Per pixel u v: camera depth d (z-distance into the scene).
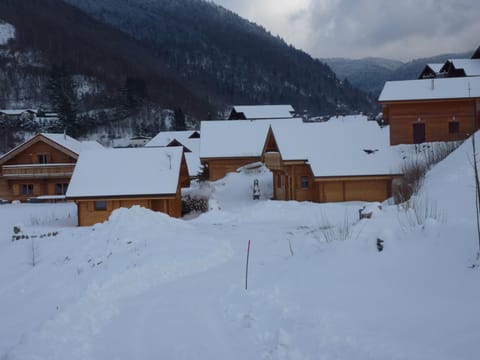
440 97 35.91
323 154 30.50
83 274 14.02
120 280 11.74
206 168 44.56
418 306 7.06
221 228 20.64
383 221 12.65
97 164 29.92
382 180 29.27
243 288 10.23
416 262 8.66
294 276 10.04
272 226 20.97
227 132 43.94
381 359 5.79
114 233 18.53
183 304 9.73
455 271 7.84
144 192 27.92
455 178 17.44
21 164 42.75
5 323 10.41
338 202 28.91
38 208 37.03
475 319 6.22
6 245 21.89
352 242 10.60
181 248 14.78
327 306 7.83
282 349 6.72
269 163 34.56
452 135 36.38
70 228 23.91
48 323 8.73
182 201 34.00
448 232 9.28
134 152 31.00
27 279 15.45
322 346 6.50
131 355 7.29
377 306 7.39
